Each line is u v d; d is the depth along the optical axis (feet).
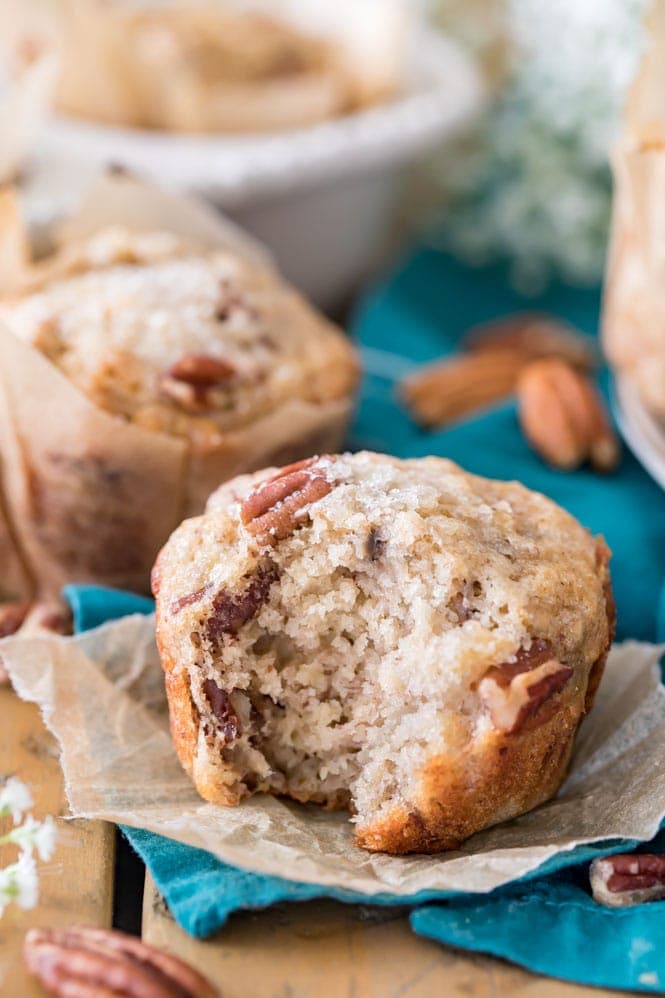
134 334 1.21
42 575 1.24
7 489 1.20
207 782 1.00
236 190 1.49
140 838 0.98
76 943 0.92
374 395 1.50
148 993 0.89
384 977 0.93
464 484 1.06
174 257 1.32
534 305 1.72
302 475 1.03
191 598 1.00
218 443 1.18
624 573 1.23
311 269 1.63
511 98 1.74
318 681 1.02
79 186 1.47
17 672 1.07
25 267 1.28
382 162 1.57
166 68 1.53
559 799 1.02
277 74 1.60
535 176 1.71
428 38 1.75
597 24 1.64
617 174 1.23
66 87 1.55
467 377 1.46
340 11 1.65
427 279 1.75
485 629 0.97
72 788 1.01
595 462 1.35
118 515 1.20
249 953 0.94
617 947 0.94
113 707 1.07
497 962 0.94
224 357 1.22
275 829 0.99
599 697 1.08
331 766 1.02
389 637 1.00
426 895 0.94
